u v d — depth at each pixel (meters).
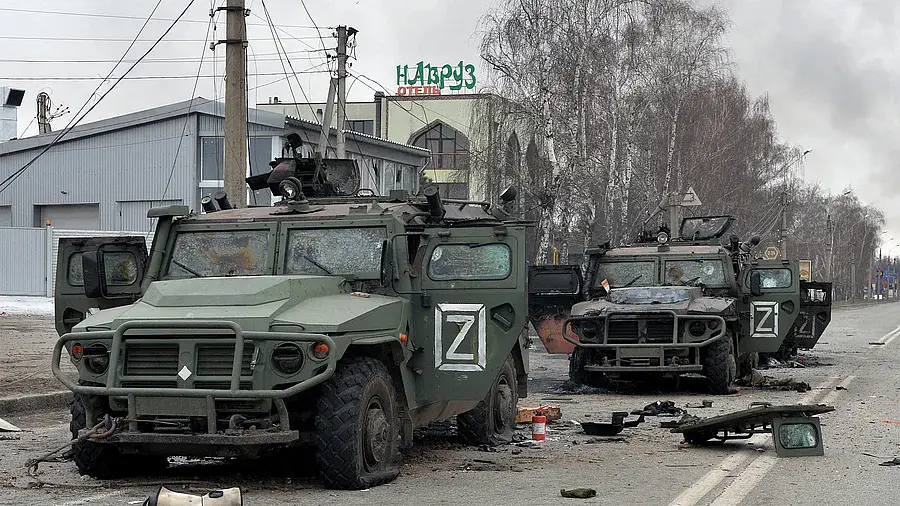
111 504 10.45
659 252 26.39
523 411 17.53
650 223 55.00
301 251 13.05
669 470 13.00
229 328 10.84
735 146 67.81
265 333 10.81
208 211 15.12
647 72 51.47
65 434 16.06
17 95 69.38
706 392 24.23
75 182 57.69
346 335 11.16
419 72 87.75
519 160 47.66
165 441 10.76
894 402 21.48
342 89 43.91
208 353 10.97
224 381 10.84
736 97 69.56
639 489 11.65
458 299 12.84
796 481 12.25
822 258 151.75
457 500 10.85
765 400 22.12
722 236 32.12
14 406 18.70
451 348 12.81
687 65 56.31
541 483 11.98
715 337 22.97
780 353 32.25
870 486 11.93
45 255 50.31
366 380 11.46
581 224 50.53
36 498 10.78
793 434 14.33
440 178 80.44
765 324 25.52
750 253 29.53
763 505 10.79
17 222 58.91
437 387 12.87
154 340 11.05
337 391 11.22
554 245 46.84
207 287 11.68
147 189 56.09
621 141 50.38
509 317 12.82
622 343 23.47
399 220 13.09
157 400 10.91
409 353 12.63
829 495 11.37
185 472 12.42
